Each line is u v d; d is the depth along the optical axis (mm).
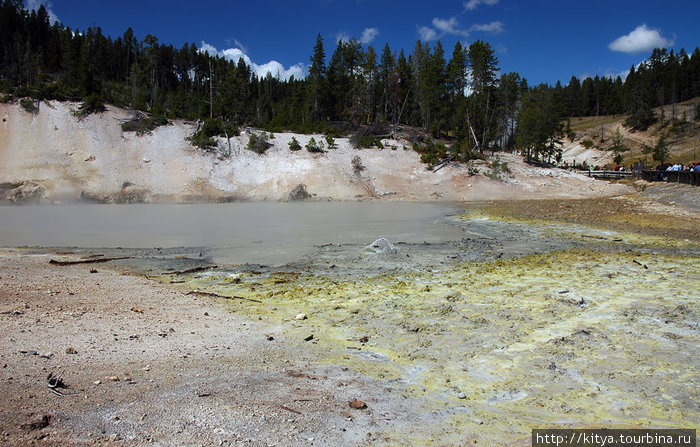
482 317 10141
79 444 4617
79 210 38594
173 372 6863
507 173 57031
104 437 4801
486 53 68875
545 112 70750
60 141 50875
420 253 18766
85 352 7453
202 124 60469
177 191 49000
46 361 6918
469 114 70438
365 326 9648
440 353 8125
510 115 81000
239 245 20891
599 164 107250
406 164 59312
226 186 50812
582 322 9664
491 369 7410
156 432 4988
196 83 104062
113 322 9281
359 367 7469
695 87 135750
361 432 5312
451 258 17594
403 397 6367
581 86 176625
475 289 12672
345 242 21719
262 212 37219
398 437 5246
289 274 14891
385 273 15000
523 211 35625
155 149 53438
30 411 5207
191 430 5082
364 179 54875
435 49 77500
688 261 16078
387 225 28406
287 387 6516
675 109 125250
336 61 84938
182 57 107000
